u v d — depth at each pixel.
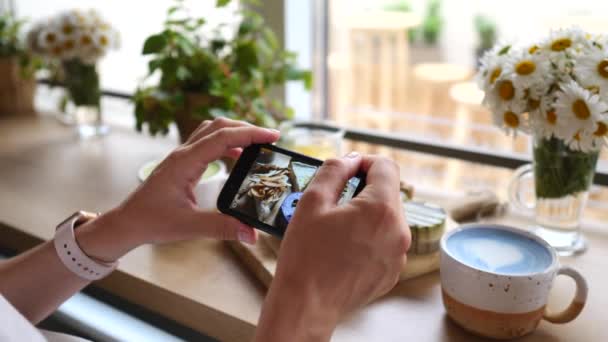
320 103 1.50
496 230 0.69
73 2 1.80
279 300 0.45
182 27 1.20
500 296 0.58
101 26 1.38
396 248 0.47
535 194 0.82
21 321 0.49
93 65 1.42
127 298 0.77
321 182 0.49
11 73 1.64
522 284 0.58
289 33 1.34
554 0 1.36
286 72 1.22
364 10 1.62
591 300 0.70
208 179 0.84
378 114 1.71
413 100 1.80
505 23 1.64
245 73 1.15
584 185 0.78
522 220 0.96
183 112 1.14
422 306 0.69
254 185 0.63
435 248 0.76
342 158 0.52
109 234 0.65
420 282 0.75
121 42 1.47
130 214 0.64
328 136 1.04
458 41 1.84
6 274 0.64
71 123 1.58
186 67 1.13
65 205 1.00
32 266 0.65
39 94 1.89
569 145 0.73
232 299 0.70
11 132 1.50
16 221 0.93
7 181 1.12
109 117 1.66
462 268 0.60
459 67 1.86
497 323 0.60
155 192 0.64
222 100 1.09
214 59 1.12
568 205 0.80
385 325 0.65
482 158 1.09
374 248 0.46
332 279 0.46
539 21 1.43
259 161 0.64
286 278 0.46
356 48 1.63
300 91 1.42
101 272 0.66
